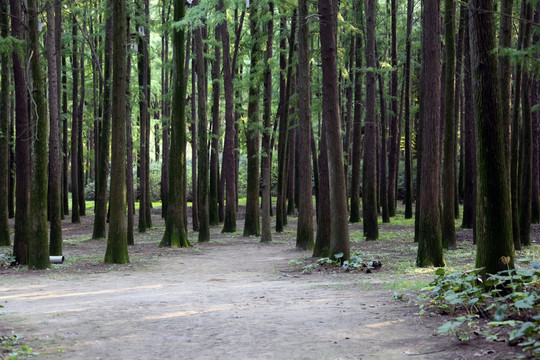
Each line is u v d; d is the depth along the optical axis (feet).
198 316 25.57
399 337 19.98
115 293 34.65
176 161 67.97
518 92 51.01
